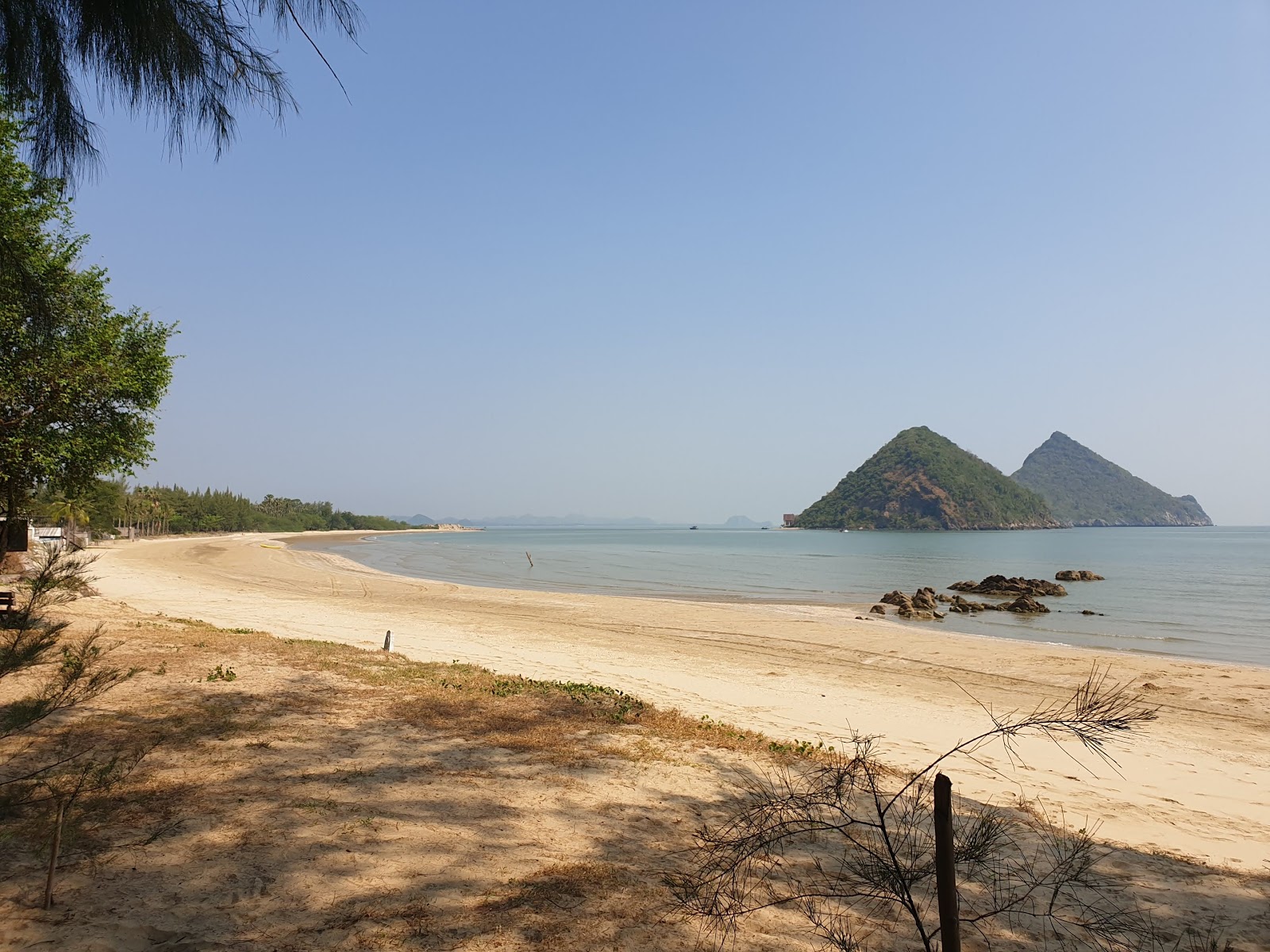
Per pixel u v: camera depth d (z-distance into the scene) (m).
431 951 3.92
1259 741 12.00
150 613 20.17
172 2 3.65
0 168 10.88
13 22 3.66
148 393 15.99
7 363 12.45
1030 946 4.46
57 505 31.75
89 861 4.71
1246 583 47.47
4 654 4.20
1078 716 3.29
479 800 6.51
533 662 16.84
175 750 7.28
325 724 8.76
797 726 11.68
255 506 193.62
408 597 32.66
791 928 4.46
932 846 5.93
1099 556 83.25
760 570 59.38
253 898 4.38
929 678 16.70
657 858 5.47
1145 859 6.45
